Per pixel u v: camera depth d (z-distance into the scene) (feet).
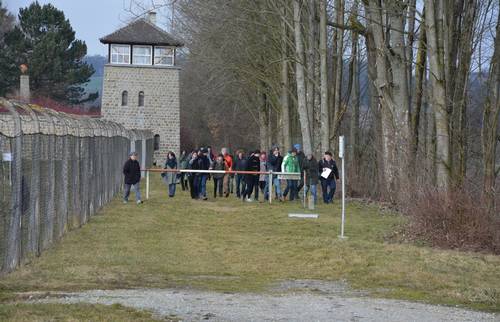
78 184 75.15
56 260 54.39
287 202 114.21
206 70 187.83
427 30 79.87
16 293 40.83
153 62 240.94
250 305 39.68
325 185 112.27
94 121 89.66
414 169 89.51
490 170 78.43
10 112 49.75
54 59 297.33
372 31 111.34
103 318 33.76
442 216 68.95
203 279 50.44
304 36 143.54
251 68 168.86
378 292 47.11
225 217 91.66
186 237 71.92
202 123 304.09
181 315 35.88
